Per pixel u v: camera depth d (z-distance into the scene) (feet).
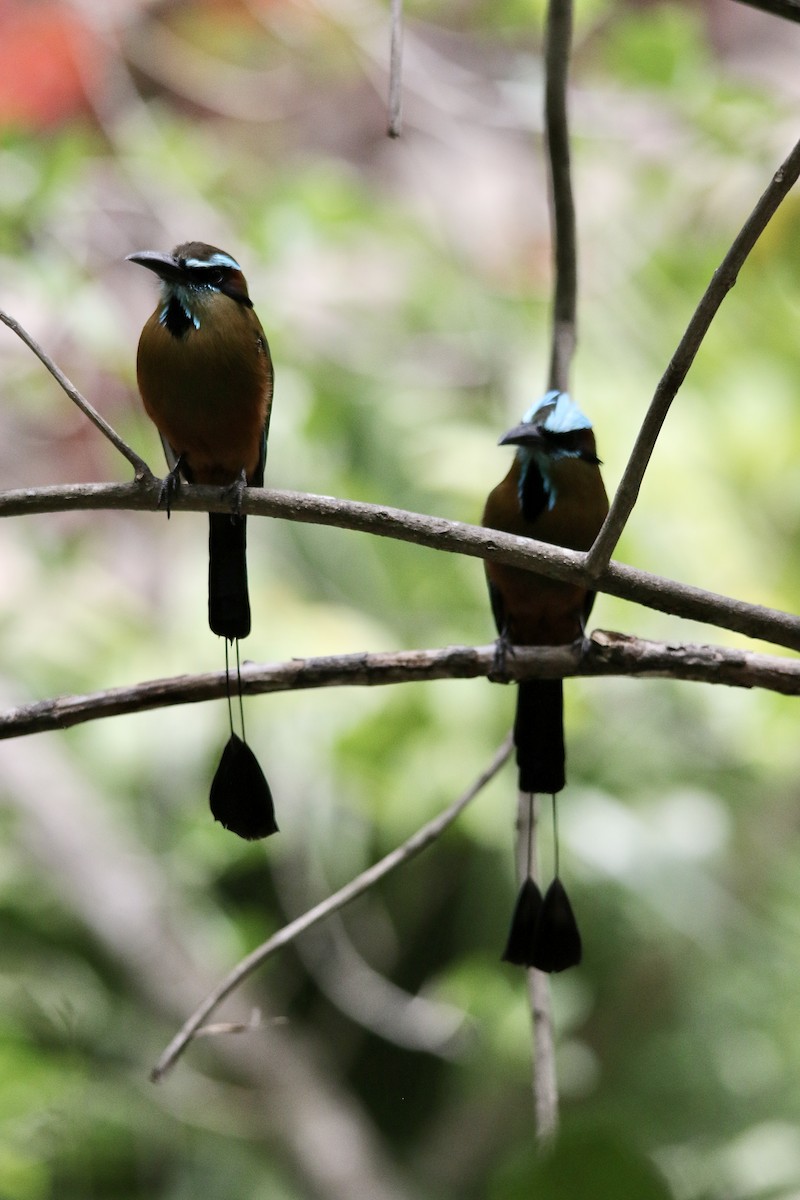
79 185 35.60
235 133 42.80
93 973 38.65
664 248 39.70
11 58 38.01
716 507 36.27
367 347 38.60
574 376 37.88
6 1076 29.25
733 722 36.55
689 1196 33.63
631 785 37.27
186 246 22.53
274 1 40.55
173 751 35.96
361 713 34.06
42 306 35.01
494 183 42.04
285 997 41.24
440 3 42.42
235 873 40.14
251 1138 37.73
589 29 40.16
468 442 36.24
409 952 39.81
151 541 38.40
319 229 36.40
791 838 38.40
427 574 37.22
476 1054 35.94
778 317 39.32
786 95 39.60
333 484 36.78
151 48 41.01
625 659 19.16
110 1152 34.01
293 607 35.47
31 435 37.58
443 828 20.52
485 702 34.40
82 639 36.73
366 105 43.68
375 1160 38.75
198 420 22.44
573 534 23.93
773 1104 34.99
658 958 36.99
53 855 38.58
